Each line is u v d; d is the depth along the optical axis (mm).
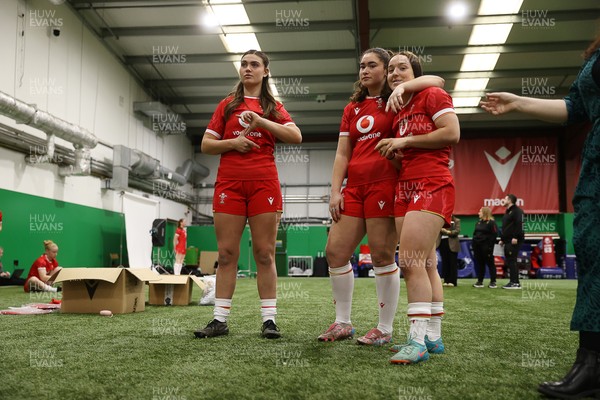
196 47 12469
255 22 11164
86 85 11141
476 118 16781
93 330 2854
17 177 8984
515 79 14000
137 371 1780
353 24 11031
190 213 18453
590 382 1446
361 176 2443
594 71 1510
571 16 10422
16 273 8586
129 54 13023
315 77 13859
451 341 2566
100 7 10453
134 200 13117
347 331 2555
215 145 2764
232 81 14461
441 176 2102
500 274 14438
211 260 16391
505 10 10500
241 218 2764
